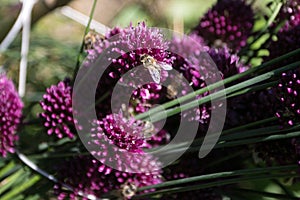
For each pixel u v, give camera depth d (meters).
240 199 0.50
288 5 0.52
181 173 0.50
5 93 0.50
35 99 0.59
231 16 0.53
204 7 0.69
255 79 0.46
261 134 0.47
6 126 0.50
